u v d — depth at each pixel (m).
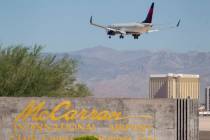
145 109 124.94
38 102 123.00
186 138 125.44
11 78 150.75
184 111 125.69
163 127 125.06
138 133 124.69
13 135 122.31
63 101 123.38
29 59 163.38
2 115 122.31
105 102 124.31
